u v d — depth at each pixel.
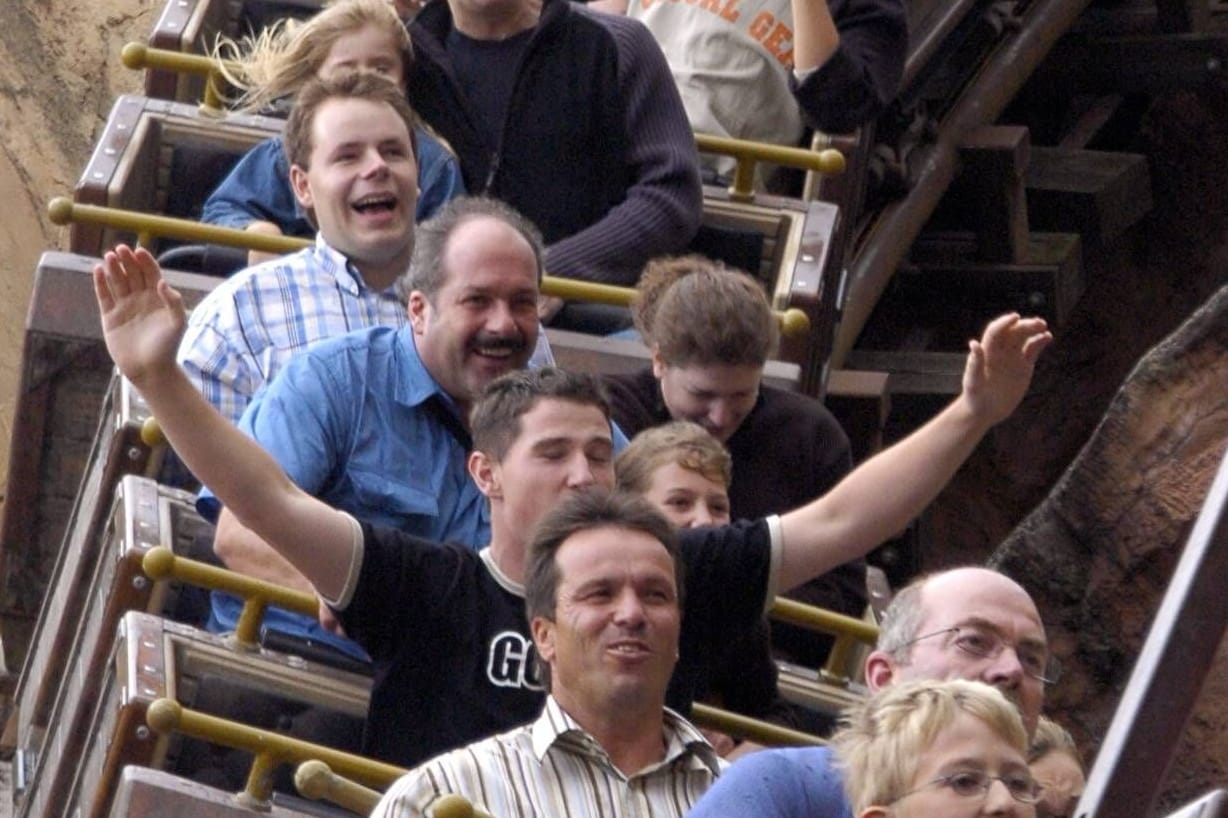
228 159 30.12
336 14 29.52
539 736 18.72
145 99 30.34
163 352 19.80
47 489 27.05
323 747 20.16
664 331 24.47
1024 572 29.09
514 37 29.50
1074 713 28.94
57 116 42.97
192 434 19.86
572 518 19.06
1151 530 28.08
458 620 20.25
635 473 22.03
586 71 29.47
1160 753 13.38
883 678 19.81
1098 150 47.94
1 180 42.44
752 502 25.00
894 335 43.59
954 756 16.28
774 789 17.52
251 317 24.98
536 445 20.45
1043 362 46.00
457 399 22.81
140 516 22.86
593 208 29.42
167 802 19.97
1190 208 47.28
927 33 39.56
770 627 25.39
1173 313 47.00
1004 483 45.16
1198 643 13.41
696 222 29.34
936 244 43.19
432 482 22.53
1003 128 42.06
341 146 25.34
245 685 21.27
